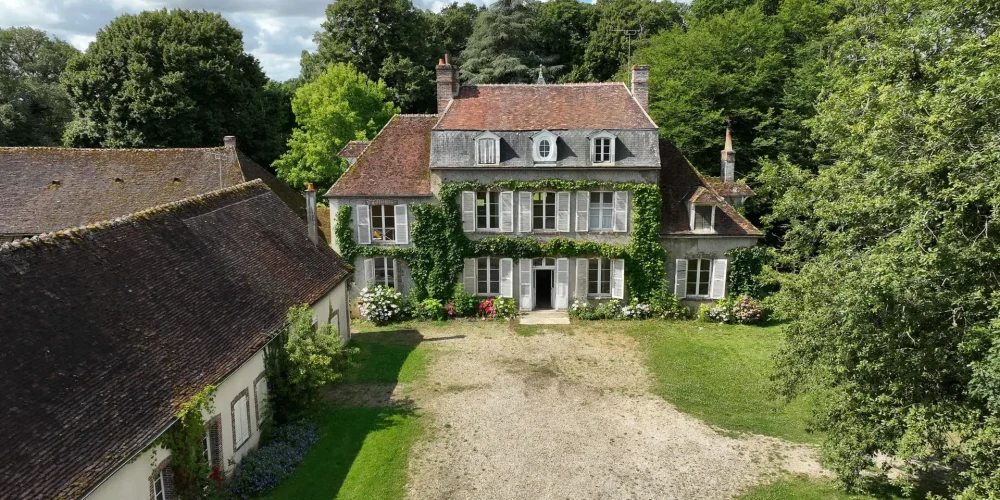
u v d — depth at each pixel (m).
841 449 13.06
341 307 23.97
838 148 18.12
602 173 26.50
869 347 11.80
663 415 18.33
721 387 20.27
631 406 18.94
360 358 23.03
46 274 12.56
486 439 16.89
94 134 39.97
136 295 14.11
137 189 29.72
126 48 39.38
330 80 43.06
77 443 10.08
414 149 28.52
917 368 11.39
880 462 15.62
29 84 46.28
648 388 20.25
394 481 14.84
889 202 12.01
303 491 14.35
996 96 10.55
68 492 9.27
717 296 27.48
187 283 15.98
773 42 36.69
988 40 11.07
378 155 28.33
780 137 35.22
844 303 12.03
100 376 11.54
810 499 14.09
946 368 11.30
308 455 15.96
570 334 25.53
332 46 52.31
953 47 13.72
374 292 27.64
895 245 11.00
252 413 15.84
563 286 27.98
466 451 16.27
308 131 43.50
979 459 10.17
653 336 25.22
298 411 17.45
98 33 40.78
